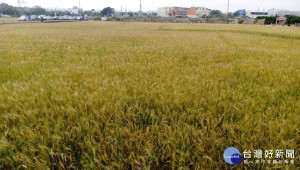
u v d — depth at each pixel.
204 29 31.09
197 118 2.66
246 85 4.14
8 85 3.93
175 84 3.97
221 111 2.92
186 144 2.17
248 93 3.64
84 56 7.62
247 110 2.84
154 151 2.12
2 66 5.57
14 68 5.35
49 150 2.05
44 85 3.91
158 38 16.62
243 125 2.47
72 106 3.00
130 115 2.71
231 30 28.39
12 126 2.51
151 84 3.99
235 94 3.49
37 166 1.87
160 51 8.97
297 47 11.27
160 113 2.74
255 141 2.17
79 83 4.14
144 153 2.10
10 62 6.21
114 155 2.08
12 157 2.01
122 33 22.91
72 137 2.33
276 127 2.41
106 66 5.75
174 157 1.93
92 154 2.08
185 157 2.01
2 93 3.48
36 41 13.43
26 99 3.13
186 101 3.10
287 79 4.36
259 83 4.36
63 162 2.05
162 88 3.60
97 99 3.07
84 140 2.17
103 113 2.68
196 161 1.98
